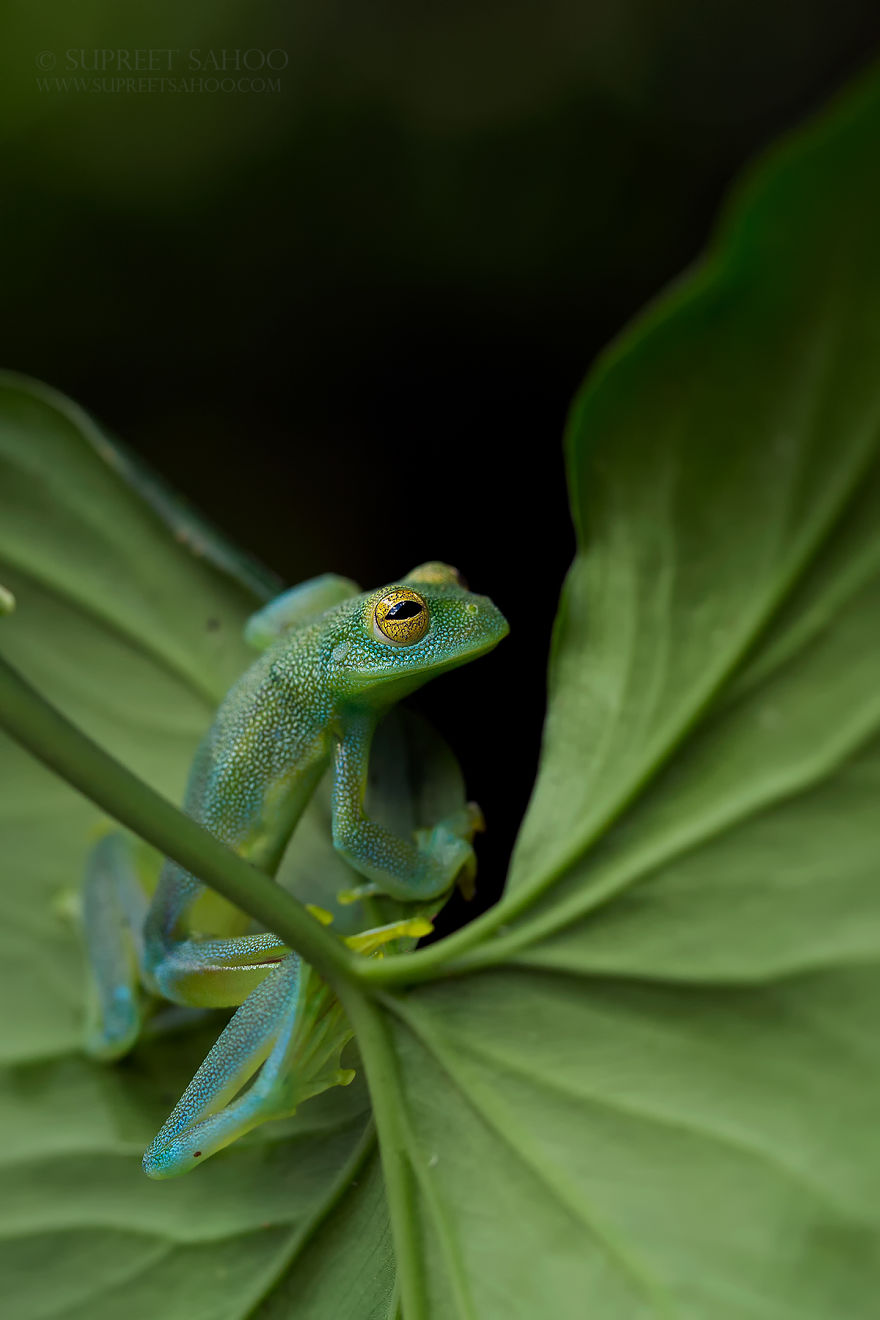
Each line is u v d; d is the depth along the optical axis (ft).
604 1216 0.72
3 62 1.07
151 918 0.79
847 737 0.70
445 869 0.77
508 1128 0.73
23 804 0.83
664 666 0.72
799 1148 0.71
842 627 0.70
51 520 0.82
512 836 0.93
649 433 0.71
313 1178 0.77
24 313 1.08
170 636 0.82
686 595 0.71
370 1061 0.73
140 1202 0.79
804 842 0.71
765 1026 0.71
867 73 0.66
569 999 0.72
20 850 0.83
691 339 0.70
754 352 0.70
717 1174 0.71
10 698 0.72
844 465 0.70
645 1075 0.72
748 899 0.71
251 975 0.77
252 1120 0.74
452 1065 0.73
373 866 0.76
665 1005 0.72
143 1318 0.78
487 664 0.97
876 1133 0.70
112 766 0.72
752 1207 0.71
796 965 0.71
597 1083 0.72
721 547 0.71
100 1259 0.79
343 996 0.73
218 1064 0.75
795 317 0.69
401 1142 0.73
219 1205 0.78
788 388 0.70
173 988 0.78
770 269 0.69
